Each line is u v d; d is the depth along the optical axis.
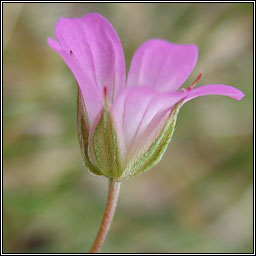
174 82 0.10
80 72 0.10
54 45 0.10
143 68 0.10
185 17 0.17
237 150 0.16
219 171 0.16
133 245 0.14
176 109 0.10
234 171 0.16
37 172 0.14
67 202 0.14
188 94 0.10
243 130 0.17
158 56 0.10
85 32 0.10
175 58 0.10
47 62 0.15
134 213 0.15
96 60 0.10
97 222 0.14
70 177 0.14
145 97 0.10
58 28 0.10
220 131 0.16
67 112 0.15
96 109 0.10
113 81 0.10
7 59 0.15
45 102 0.15
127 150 0.10
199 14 0.17
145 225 0.15
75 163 0.14
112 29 0.10
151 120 0.10
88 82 0.10
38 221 0.13
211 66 0.17
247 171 0.16
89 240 0.13
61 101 0.15
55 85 0.15
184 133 0.16
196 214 0.16
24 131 0.14
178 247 0.14
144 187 0.16
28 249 0.13
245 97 0.17
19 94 0.15
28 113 0.15
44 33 0.16
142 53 0.10
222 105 0.17
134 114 0.10
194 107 0.16
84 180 0.15
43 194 0.14
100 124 0.10
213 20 0.17
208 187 0.16
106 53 0.10
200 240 0.14
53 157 0.14
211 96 0.17
